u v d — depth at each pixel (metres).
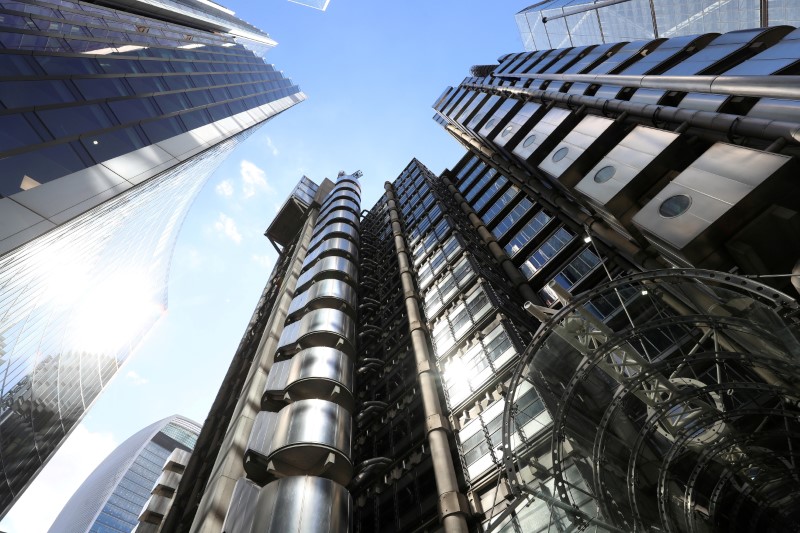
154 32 35.22
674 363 13.15
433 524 18.02
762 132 14.63
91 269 45.34
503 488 17.08
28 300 31.52
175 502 33.88
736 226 13.30
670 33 41.44
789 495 13.12
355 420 27.30
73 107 18.62
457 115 62.28
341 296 34.91
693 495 13.23
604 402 14.57
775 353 11.41
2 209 13.73
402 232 53.72
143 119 23.70
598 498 12.59
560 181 23.41
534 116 34.09
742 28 33.88
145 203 41.53
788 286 13.08
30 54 17.77
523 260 35.88
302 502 17.80
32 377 40.28
